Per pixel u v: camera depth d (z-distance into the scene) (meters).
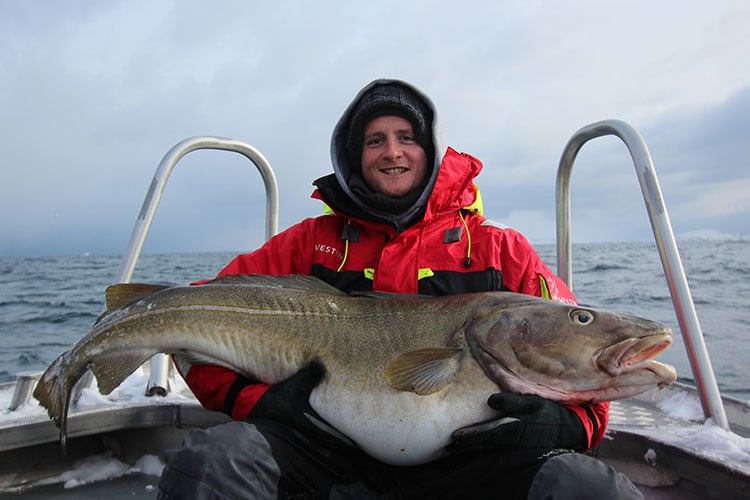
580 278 18.33
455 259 2.67
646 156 3.01
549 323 2.20
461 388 2.18
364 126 2.99
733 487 2.26
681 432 2.69
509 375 2.19
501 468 2.00
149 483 3.03
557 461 1.82
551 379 2.16
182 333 2.52
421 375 2.13
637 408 3.16
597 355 2.13
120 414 3.03
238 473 1.82
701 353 2.78
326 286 2.60
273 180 4.11
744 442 2.46
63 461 3.08
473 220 2.82
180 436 3.24
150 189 3.49
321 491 2.05
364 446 2.21
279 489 1.93
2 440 2.69
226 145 3.85
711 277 19.05
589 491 1.69
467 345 2.25
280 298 2.51
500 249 2.69
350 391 2.24
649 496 2.67
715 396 2.73
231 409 2.38
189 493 1.76
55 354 7.84
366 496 2.14
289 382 2.27
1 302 13.70
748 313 10.17
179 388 3.55
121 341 2.59
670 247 2.90
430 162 2.94
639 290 13.98
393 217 2.75
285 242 2.99
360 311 2.43
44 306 12.82
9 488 2.91
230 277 2.67
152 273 24.16
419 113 2.89
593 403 2.19
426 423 2.14
